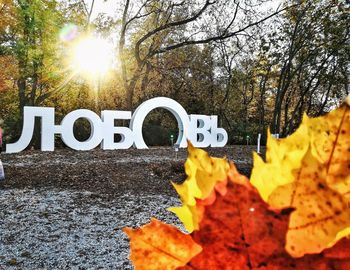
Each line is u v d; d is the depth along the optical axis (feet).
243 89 82.38
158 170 34.04
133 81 60.29
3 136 52.90
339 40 60.75
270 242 0.95
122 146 44.42
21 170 32.22
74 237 19.03
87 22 59.77
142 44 70.95
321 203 0.95
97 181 30.32
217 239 0.97
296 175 0.97
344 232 0.99
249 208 0.94
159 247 1.19
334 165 1.05
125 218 22.25
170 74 66.74
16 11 46.11
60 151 42.14
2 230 19.47
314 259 0.95
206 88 75.41
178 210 1.31
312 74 71.82
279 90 67.56
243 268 0.97
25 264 15.93
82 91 66.59
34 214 22.13
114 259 16.76
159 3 62.13
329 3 57.21
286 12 60.18
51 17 50.47
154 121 73.92
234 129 75.31
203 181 1.04
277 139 1.11
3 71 47.37
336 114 1.07
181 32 68.03
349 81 70.54
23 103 54.03
